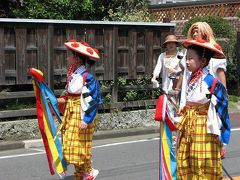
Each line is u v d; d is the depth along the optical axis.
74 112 6.91
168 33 12.72
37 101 7.09
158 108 6.15
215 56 5.45
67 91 7.02
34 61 10.88
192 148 5.36
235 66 17.30
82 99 6.80
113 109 11.97
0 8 15.94
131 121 12.13
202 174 5.30
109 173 8.08
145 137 11.67
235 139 11.16
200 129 5.32
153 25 12.44
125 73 12.20
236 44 17.23
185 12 20.73
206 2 20.34
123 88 12.20
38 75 7.03
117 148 10.27
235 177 7.75
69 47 6.90
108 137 11.48
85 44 7.09
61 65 11.27
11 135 10.48
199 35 6.38
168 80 9.50
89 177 7.00
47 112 7.09
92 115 6.77
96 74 11.73
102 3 16.62
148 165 8.67
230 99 16.52
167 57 9.56
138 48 12.34
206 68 5.44
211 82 5.31
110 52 11.91
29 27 10.73
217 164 5.32
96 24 11.61
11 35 10.54
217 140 5.32
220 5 20.00
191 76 5.45
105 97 11.95
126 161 8.99
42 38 10.95
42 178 7.86
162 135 6.24
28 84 11.02
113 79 11.99
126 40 12.15
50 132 7.06
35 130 10.78
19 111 10.80
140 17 16.20
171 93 8.66
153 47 12.56
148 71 12.53
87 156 6.92
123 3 17.12
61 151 7.03
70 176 8.01
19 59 10.66
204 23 6.45
